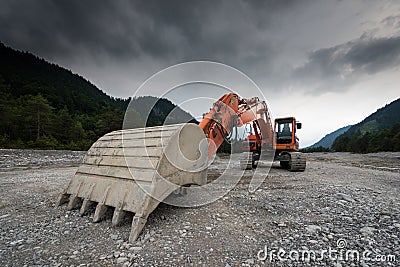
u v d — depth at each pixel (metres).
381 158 20.36
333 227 2.60
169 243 2.14
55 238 2.23
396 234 2.43
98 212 2.62
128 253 1.95
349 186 5.09
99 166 3.15
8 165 9.51
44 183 5.27
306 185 5.12
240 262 1.84
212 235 2.34
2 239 2.22
